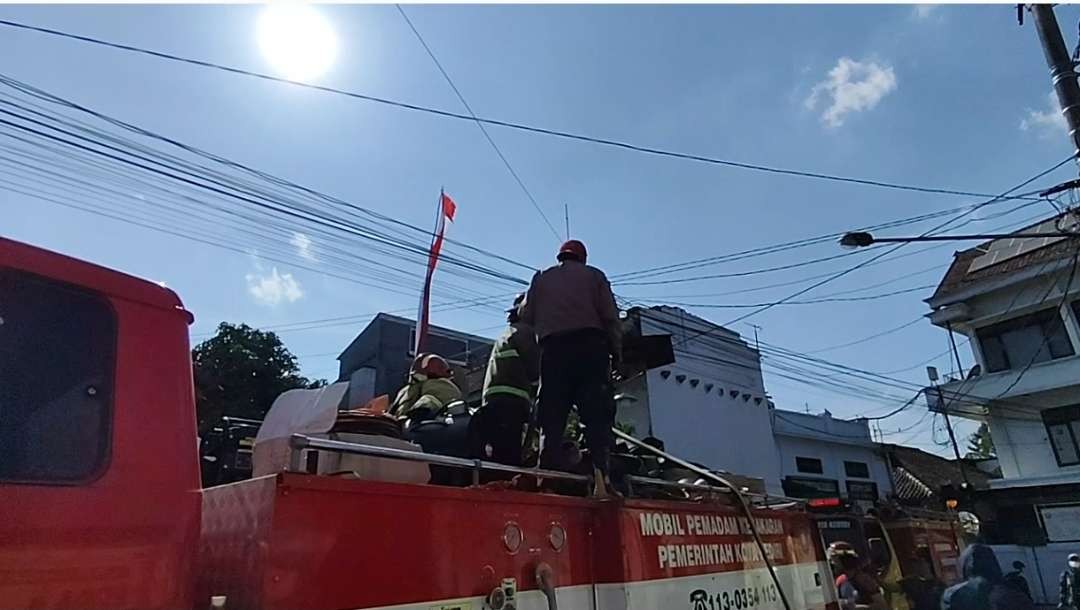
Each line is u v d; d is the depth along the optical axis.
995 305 24.75
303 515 2.08
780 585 4.64
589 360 4.13
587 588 3.18
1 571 1.58
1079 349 22.47
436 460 2.61
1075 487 22.45
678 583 3.68
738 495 4.52
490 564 2.67
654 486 4.14
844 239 9.84
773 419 29.19
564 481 3.38
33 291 1.85
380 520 2.29
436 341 24.89
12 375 1.75
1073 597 16.45
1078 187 8.91
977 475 35.19
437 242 10.71
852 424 32.16
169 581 1.86
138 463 1.90
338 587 2.10
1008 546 23.23
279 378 14.33
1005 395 23.78
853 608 6.38
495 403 4.25
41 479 1.71
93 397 1.87
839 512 7.15
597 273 4.45
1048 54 8.62
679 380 24.66
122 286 2.03
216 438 3.46
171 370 2.07
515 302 4.97
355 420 3.13
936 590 7.83
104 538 1.76
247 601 1.95
